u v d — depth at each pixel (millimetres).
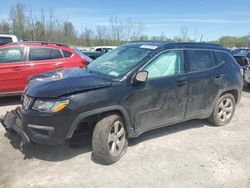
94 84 4312
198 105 5688
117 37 39219
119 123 4539
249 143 5434
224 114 6332
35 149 4863
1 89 7578
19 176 4055
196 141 5438
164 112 5113
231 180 4125
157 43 5391
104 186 3883
